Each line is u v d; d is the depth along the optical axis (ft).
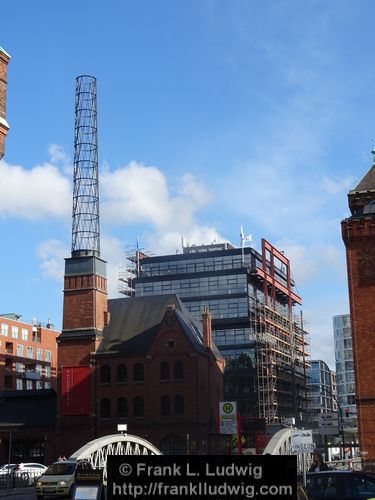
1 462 273.75
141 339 274.36
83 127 307.58
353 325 164.55
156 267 457.68
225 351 407.23
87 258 283.59
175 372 262.88
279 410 389.19
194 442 254.27
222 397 294.66
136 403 264.93
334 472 74.59
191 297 437.17
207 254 450.30
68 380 273.33
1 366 431.84
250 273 431.02
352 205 201.46
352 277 167.22
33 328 476.95
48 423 272.31
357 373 161.79
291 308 460.55
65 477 135.33
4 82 90.53
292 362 419.74
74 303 280.10
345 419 322.55
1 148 89.66
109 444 187.42
